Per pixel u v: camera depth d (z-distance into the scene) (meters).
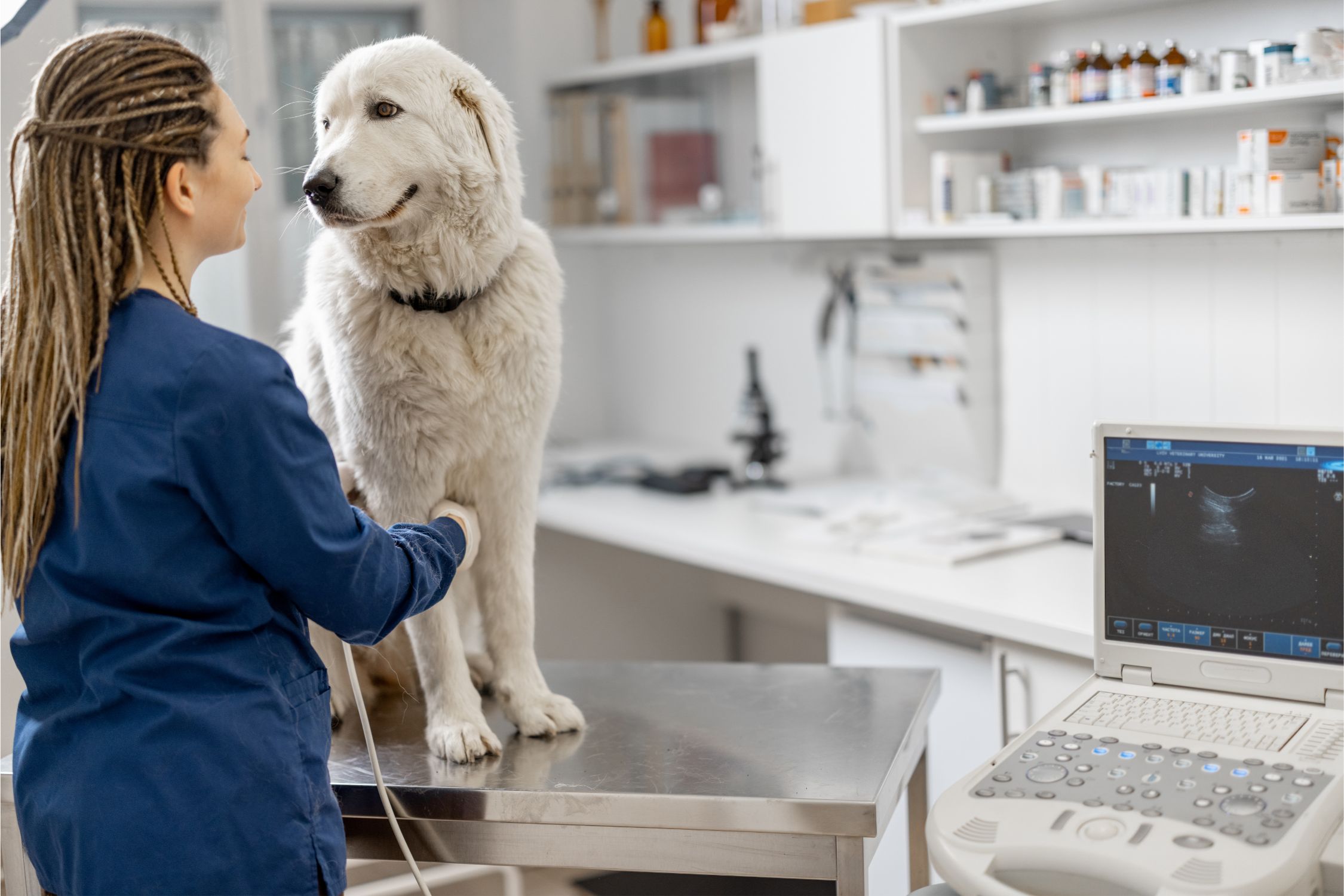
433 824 1.44
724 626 3.72
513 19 3.84
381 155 1.39
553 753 1.53
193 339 1.12
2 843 1.49
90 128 1.12
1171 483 1.35
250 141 3.74
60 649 1.19
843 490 3.14
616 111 3.69
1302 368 2.39
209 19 3.66
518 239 1.55
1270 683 1.30
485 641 1.66
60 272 1.13
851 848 1.35
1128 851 1.05
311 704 1.23
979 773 1.22
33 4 1.85
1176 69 2.29
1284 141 2.15
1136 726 1.28
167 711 1.13
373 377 1.49
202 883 1.12
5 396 1.17
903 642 2.39
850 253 3.32
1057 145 2.81
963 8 2.60
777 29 3.24
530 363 1.54
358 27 3.93
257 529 1.12
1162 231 2.30
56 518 1.16
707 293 3.83
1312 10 2.27
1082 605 2.10
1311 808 1.08
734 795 1.37
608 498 3.21
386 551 1.21
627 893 1.78
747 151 3.40
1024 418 2.97
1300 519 1.28
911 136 2.80
